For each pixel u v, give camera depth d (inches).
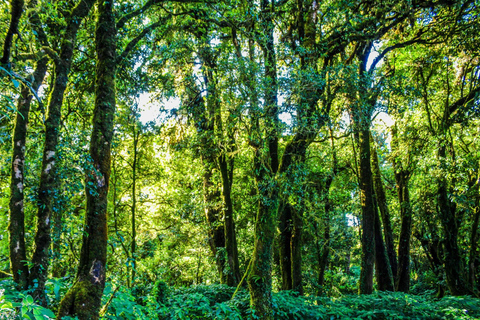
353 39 390.9
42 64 224.5
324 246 581.6
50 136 214.7
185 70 440.8
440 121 538.6
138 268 479.2
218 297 407.2
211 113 435.8
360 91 350.9
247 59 303.0
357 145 597.6
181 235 684.1
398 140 589.3
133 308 199.5
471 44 476.4
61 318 146.1
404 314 325.1
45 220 203.6
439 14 489.7
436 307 340.8
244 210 654.5
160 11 378.9
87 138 327.9
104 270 172.7
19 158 211.5
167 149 582.6
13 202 203.8
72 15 230.5
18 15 142.2
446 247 502.3
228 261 467.8
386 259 517.7
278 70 329.1
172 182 720.3
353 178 695.1
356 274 1181.7
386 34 537.6
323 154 597.9
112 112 193.6
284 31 435.5
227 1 313.9
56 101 219.9
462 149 569.9
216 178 541.0
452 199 464.4
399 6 397.4
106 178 183.5
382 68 610.5
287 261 490.3
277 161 370.9
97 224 174.7
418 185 562.3
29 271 195.6
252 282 305.6
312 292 526.9
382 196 610.5
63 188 242.8
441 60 544.4
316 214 531.2
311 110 326.6
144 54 363.6
